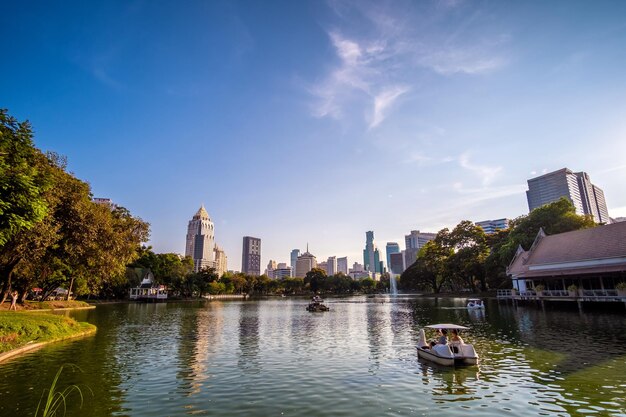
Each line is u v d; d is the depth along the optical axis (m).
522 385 15.06
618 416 11.60
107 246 37.06
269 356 22.14
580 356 20.09
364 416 11.97
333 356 22.03
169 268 118.38
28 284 53.19
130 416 11.97
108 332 33.44
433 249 118.69
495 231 107.94
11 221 14.32
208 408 12.80
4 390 14.59
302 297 156.38
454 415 11.95
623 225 51.06
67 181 32.84
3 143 18.41
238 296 158.38
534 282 63.03
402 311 58.28
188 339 29.25
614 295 44.34
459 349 19.59
